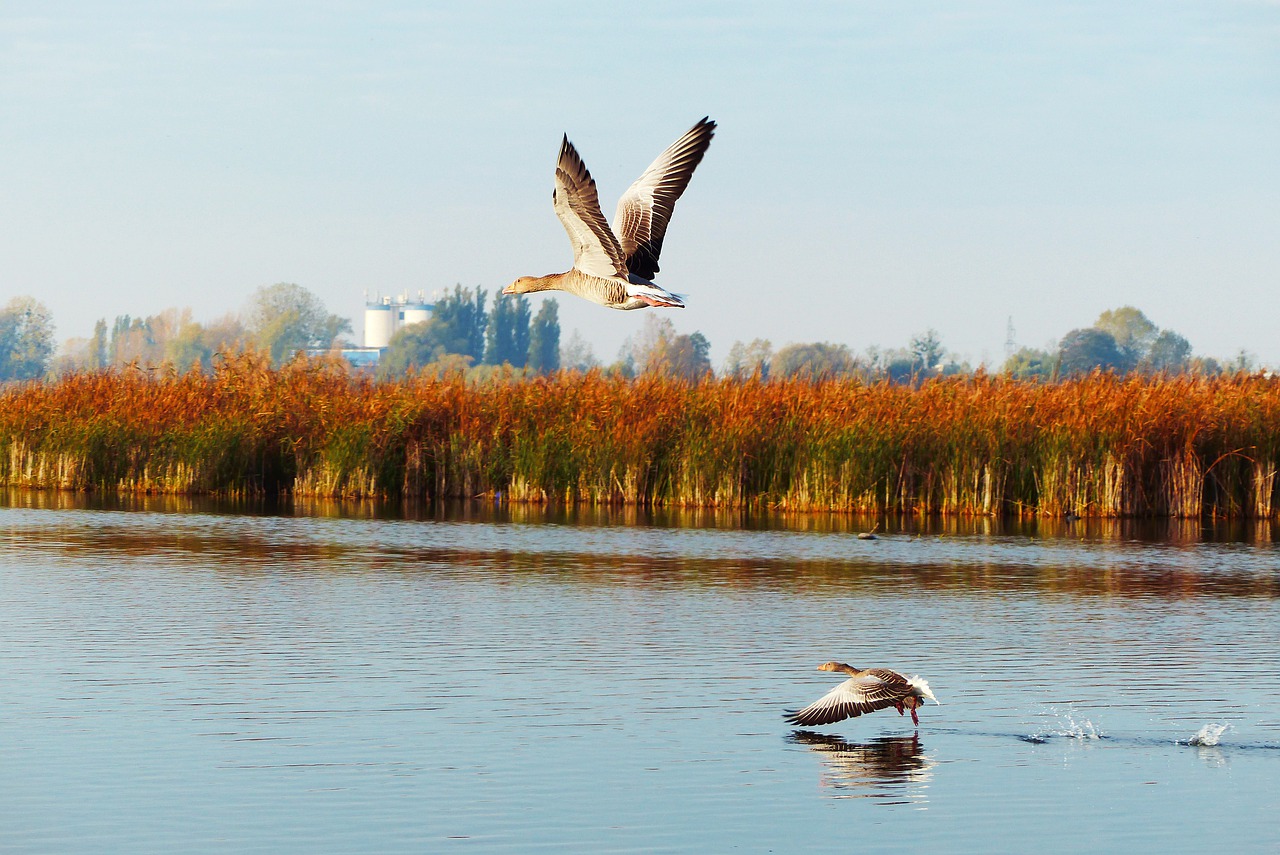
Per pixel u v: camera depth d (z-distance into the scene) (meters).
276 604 23.31
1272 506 38.97
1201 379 40.84
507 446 42.50
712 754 14.49
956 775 13.90
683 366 43.56
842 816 12.59
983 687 17.64
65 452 43.78
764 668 18.55
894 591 25.45
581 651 19.55
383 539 32.72
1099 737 15.27
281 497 43.16
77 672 17.84
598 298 11.49
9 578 25.83
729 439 40.38
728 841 11.91
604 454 41.09
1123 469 38.53
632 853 11.59
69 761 13.93
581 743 14.79
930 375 41.97
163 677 17.61
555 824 12.26
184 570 27.22
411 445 42.56
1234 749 14.91
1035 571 28.30
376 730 15.21
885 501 39.72
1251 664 19.11
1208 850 11.86
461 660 18.86
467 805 12.74
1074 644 20.45
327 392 44.72
